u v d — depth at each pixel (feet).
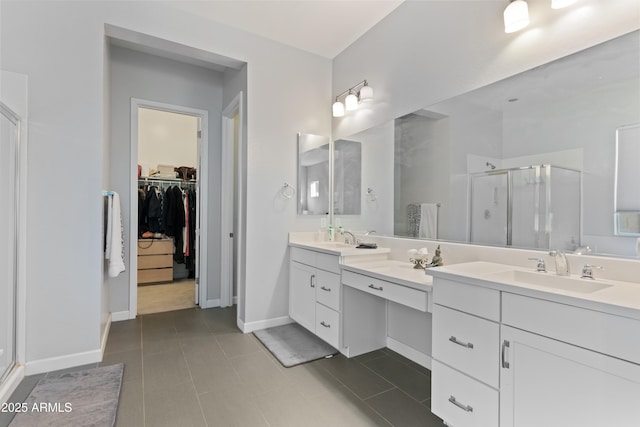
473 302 4.50
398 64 8.23
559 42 5.11
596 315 3.30
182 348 8.19
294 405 5.75
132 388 6.25
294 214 10.26
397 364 7.41
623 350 3.12
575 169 4.93
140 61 10.74
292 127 10.21
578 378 3.44
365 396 6.07
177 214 16.39
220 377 6.72
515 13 5.36
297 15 8.63
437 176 7.18
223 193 12.02
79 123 7.18
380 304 8.25
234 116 11.99
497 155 5.98
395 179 8.32
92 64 7.32
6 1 6.57
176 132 18.21
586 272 4.65
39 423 5.10
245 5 8.20
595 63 4.73
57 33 6.99
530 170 5.49
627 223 4.42
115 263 8.11
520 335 3.94
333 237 10.66
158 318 10.65
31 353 6.67
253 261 9.54
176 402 5.80
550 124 5.23
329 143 10.94
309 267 8.95
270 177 9.81
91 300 7.27
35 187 6.73
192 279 17.01
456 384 4.74
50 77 6.90
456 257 6.68
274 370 7.05
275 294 9.93
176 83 11.37
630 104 4.40
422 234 7.54
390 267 7.23
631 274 4.33
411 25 7.85
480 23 6.28
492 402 4.25
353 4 8.16
